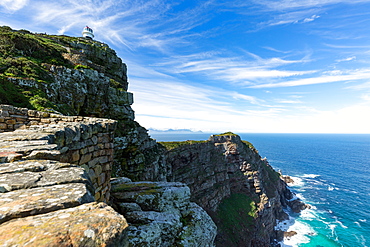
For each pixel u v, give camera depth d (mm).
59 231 2490
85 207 3311
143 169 38125
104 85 34500
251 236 61500
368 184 119688
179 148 64250
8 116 10914
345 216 78875
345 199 95438
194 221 12000
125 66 50094
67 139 7973
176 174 61031
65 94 26281
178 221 11156
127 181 15344
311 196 99062
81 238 2475
